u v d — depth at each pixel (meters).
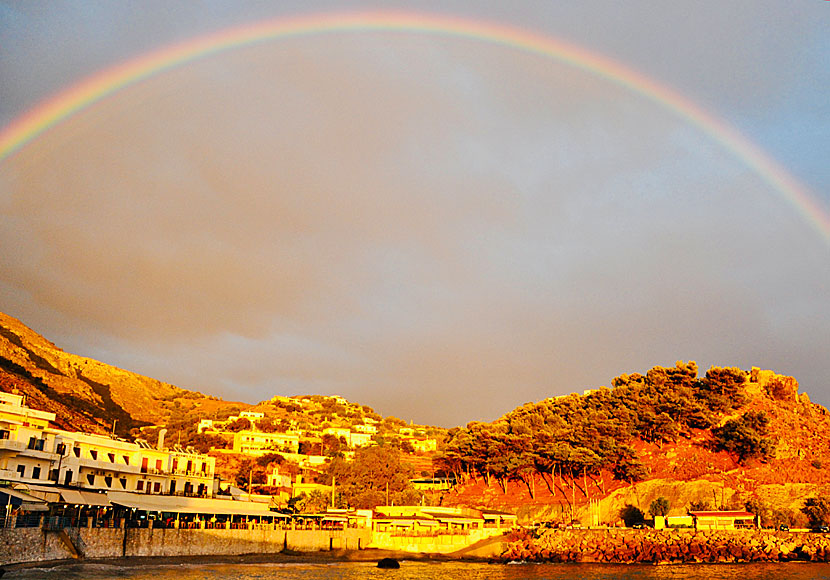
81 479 111.06
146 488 121.69
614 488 187.75
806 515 161.12
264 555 113.62
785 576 109.50
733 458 196.75
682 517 159.75
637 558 135.00
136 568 87.50
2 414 106.88
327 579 89.62
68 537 86.56
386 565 113.44
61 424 196.88
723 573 114.38
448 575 103.75
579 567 124.12
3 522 78.00
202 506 118.00
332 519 134.88
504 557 135.25
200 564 97.44
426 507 159.38
